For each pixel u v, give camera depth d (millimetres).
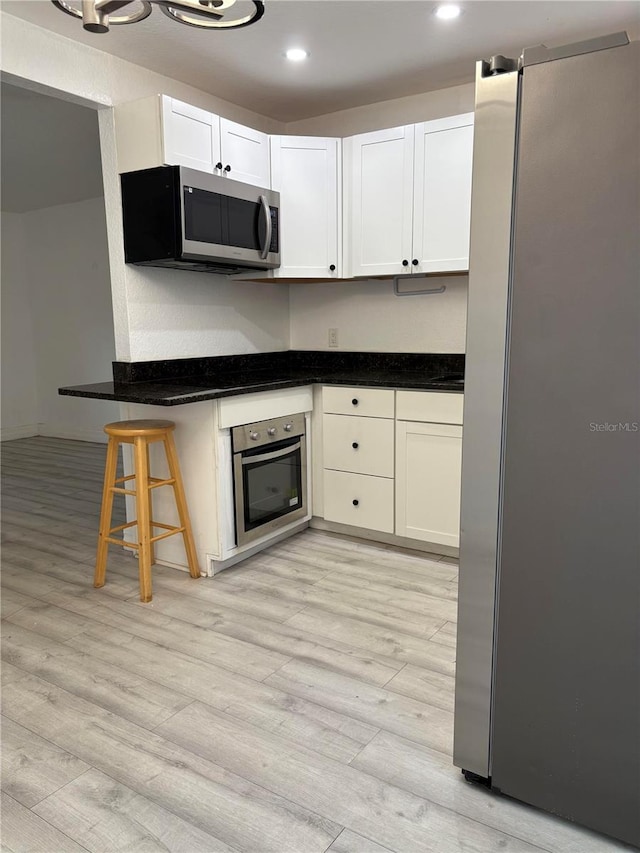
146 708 1925
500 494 1415
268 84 3307
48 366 6762
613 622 1324
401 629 2414
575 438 1314
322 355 4027
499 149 1323
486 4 2455
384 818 1485
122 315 3086
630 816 1361
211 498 2863
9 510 4062
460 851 1390
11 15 2504
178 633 2393
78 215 6164
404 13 2525
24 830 1461
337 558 3156
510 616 1443
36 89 2693
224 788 1587
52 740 1778
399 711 1903
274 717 1875
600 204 1234
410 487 3137
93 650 2271
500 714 1496
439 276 3492
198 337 3473
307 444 3420
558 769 1438
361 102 3611
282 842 1418
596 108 1217
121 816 1498
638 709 1323
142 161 2859
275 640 2334
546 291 1308
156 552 3119
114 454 2738
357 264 3449
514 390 1367
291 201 3402
